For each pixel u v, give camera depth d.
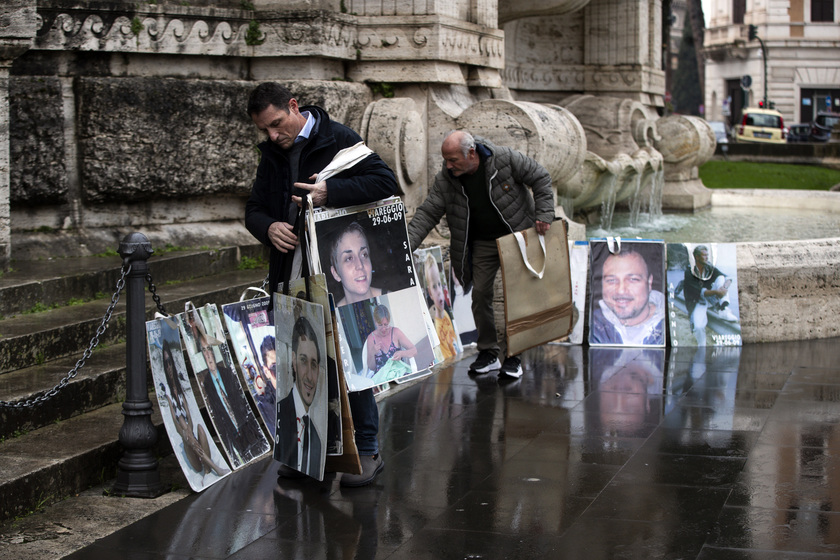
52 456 4.38
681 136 14.52
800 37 53.78
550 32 14.18
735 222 13.20
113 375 5.22
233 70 8.23
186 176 7.86
